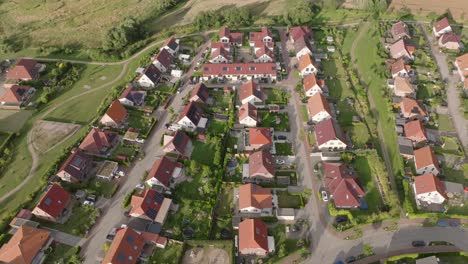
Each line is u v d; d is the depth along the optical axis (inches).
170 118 4827.8
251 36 6107.3
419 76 5344.5
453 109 4837.6
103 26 6796.3
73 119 4854.8
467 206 3740.2
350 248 3417.8
